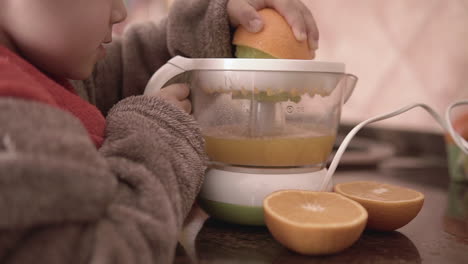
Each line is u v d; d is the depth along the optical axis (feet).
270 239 1.43
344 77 1.55
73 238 0.83
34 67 1.19
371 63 3.61
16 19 1.10
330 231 1.17
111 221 0.92
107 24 1.24
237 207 1.48
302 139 1.49
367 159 2.96
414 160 3.07
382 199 1.51
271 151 1.47
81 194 0.81
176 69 1.56
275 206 1.31
